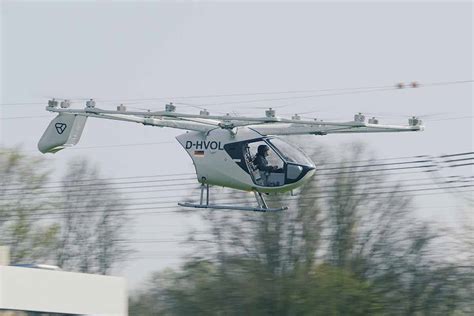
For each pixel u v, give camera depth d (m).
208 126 117.81
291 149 115.50
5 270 101.38
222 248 176.25
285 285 167.38
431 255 169.88
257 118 111.88
